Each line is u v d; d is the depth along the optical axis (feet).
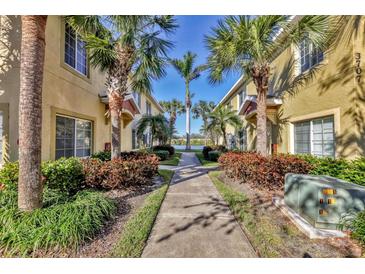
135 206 15.67
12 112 19.03
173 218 13.60
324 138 24.07
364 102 19.34
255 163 20.47
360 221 10.17
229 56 22.35
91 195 14.48
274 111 35.63
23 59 11.37
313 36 20.88
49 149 21.35
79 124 28.37
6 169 16.03
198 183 24.02
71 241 9.56
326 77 23.12
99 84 34.04
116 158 22.06
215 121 53.06
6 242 9.46
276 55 34.91
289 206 14.23
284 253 9.51
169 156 55.01
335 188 11.12
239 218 13.41
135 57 23.40
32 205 11.43
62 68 23.79
